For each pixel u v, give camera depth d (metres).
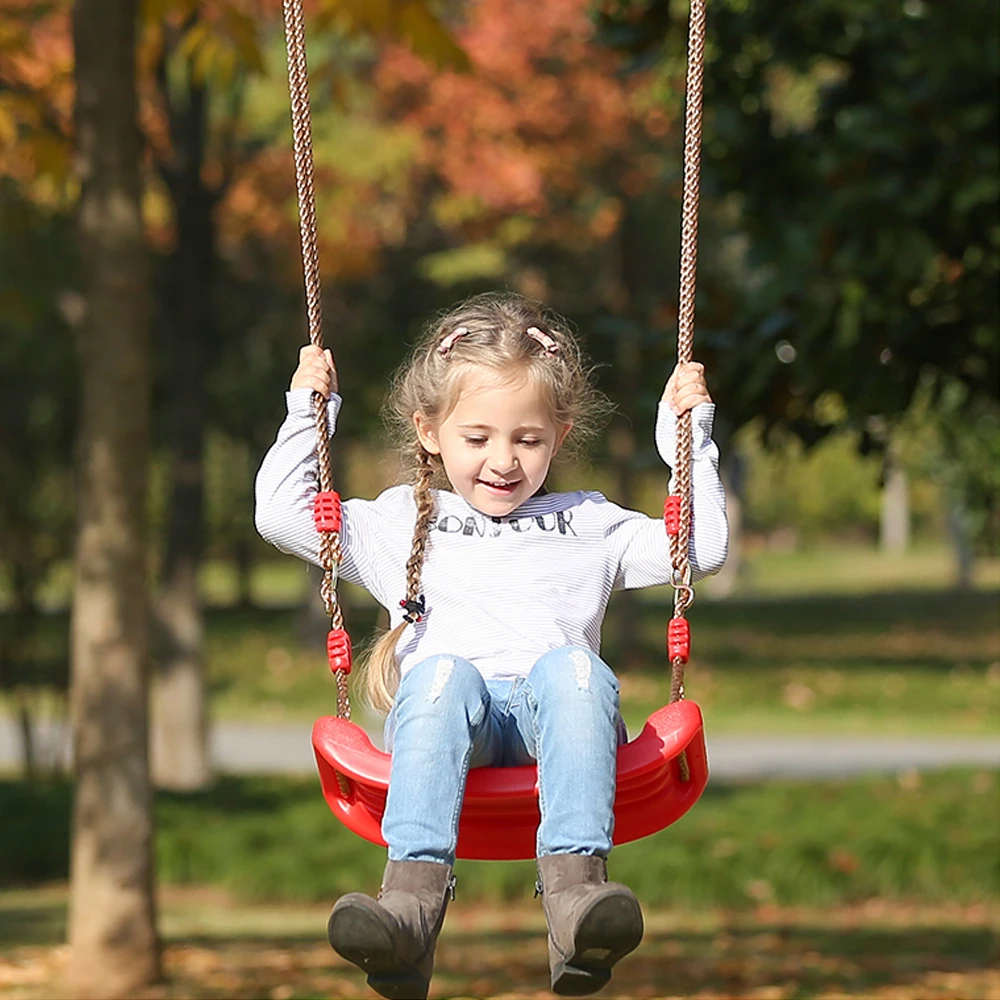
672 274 53.81
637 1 16.22
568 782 6.39
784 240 15.44
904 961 19.44
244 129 38.97
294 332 56.81
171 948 20.11
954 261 16.11
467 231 49.78
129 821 17.75
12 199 24.61
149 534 17.98
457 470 6.98
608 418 7.88
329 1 17.30
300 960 19.41
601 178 47.59
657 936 21.44
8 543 31.02
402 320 56.25
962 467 34.16
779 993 17.39
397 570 7.20
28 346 39.00
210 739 32.41
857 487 130.62
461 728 6.48
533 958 19.70
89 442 17.61
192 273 32.84
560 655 6.68
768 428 16.56
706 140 15.83
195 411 32.78
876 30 15.61
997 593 89.12
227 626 70.62
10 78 20.98
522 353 6.89
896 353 16.34
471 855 6.89
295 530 7.23
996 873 24.25
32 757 31.14
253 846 25.64
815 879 24.00
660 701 45.81
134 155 17.64
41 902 24.05
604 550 7.25
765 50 16.25
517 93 45.16
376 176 43.03
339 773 6.86
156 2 17.62
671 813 7.09
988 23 14.99
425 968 6.30
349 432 56.12
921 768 33.78
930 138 15.13
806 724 43.09
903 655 60.22
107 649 17.72
